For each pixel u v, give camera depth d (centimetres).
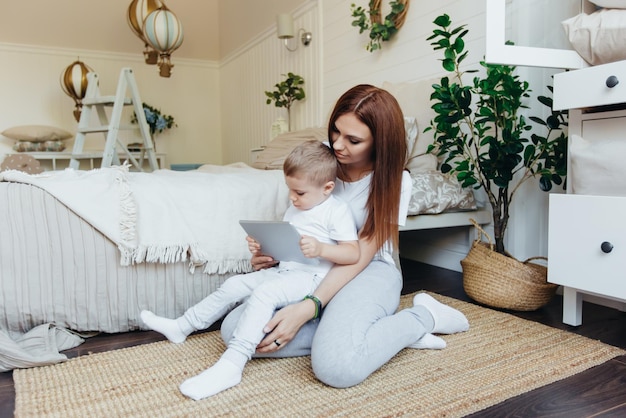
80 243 139
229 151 539
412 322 120
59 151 452
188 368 118
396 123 119
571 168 149
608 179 130
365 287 119
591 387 108
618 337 141
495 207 182
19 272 134
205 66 546
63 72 466
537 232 197
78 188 138
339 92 324
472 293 176
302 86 369
